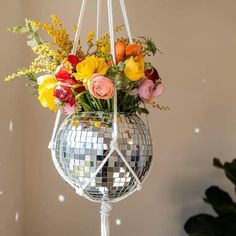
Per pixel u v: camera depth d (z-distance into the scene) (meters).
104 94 1.02
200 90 2.08
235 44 2.10
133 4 2.02
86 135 1.04
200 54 2.08
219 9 2.10
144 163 1.08
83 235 1.97
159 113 2.05
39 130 1.95
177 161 2.06
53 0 1.96
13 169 1.75
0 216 1.57
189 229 1.95
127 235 2.01
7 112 1.67
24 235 1.92
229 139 2.10
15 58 1.78
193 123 2.08
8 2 1.69
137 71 1.06
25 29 1.16
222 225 1.94
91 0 1.98
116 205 2.01
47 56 1.12
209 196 1.97
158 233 2.04
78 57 1.17
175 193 2.06
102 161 1.03
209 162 2.09
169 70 2.06
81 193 1.07
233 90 2.10
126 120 1.07
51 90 1.09
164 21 2.05
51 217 1.95
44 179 1.95
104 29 1.98
